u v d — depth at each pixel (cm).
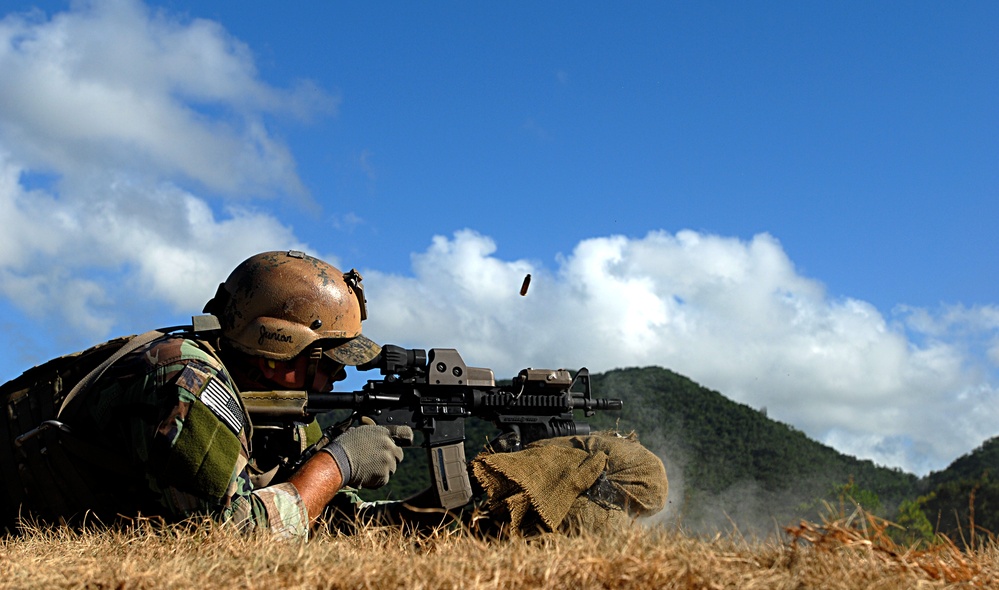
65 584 290
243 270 516
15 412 460
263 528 380
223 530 366
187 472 405
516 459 467
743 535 333
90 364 464
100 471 435
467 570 283
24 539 394
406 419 526
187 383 419
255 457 501
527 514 450
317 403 507
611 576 276
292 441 517
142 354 438
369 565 287
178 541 355
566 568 278
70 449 433
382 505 531
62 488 437
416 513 514
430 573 280
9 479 452
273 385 513
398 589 273
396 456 478
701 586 271
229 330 504
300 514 426
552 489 452
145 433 415
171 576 286
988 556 317
